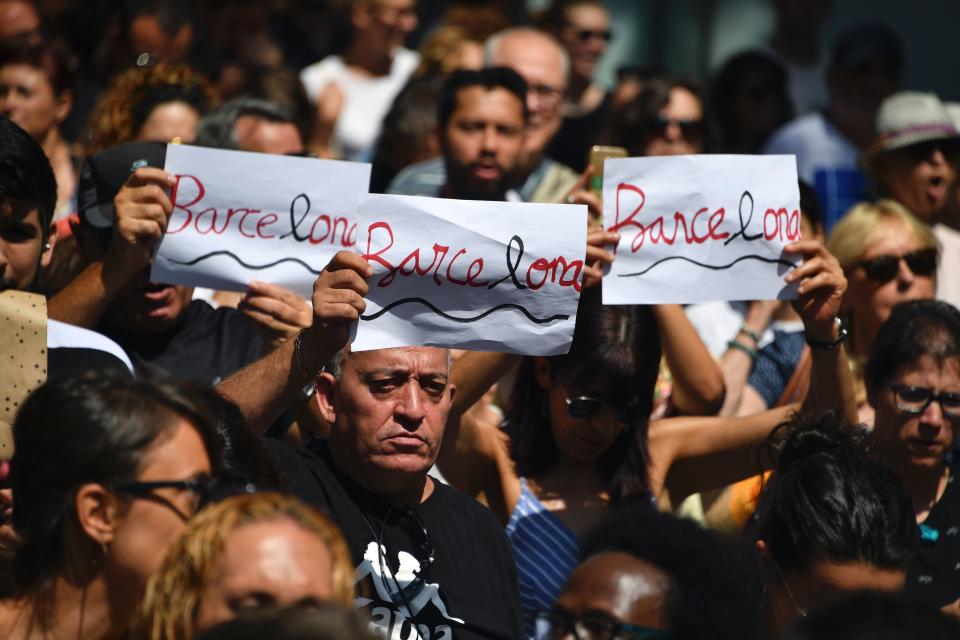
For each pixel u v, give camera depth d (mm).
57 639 3396
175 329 5684
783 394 6867
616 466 5453
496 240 4527
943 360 5480
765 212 5180
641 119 8438
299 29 12516
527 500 5410
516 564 4883
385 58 11227
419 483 4641
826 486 4082
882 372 5578
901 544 4043
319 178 5074
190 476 3406
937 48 13758
